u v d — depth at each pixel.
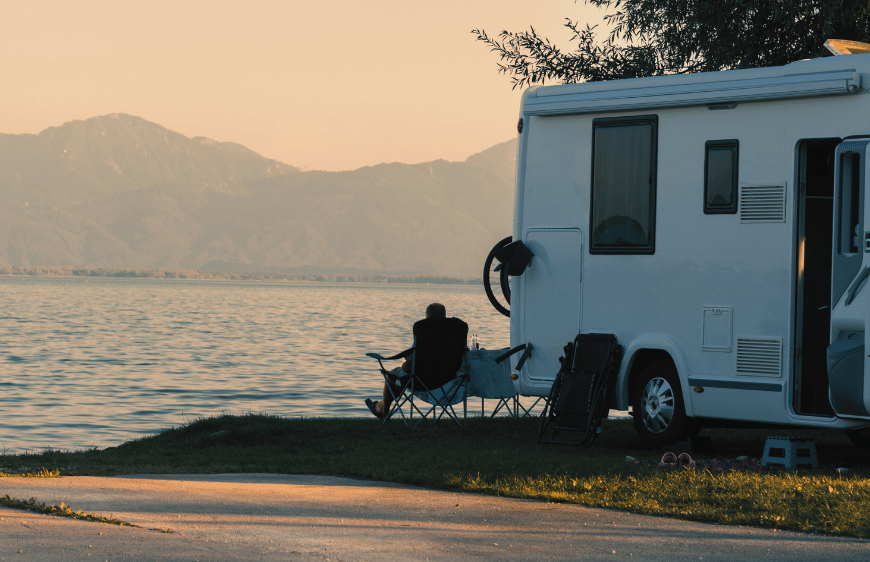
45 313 107.81
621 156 14.65
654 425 14.50
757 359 13.30
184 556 7.50
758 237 13.36
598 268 14.87
